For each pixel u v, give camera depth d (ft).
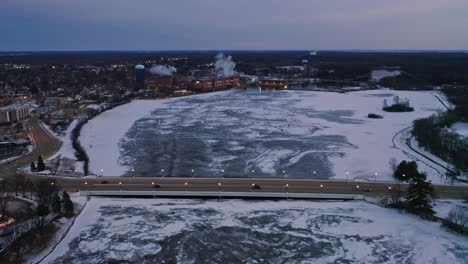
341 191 291.38
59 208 248.52
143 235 228.84
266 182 309.01
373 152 400.47
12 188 284.61
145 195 285.84
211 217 253.44
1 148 407.85
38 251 211.00
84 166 352.28
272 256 209.56
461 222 235.81
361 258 207.92
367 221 248.32
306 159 376.48
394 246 219.00
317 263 203.72
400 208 264.52
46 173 325.01
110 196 286.87
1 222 231.71
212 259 205.77
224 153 398.42
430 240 222.69
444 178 317.22
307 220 250.16
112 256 207.82
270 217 254.27
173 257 207.21
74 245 218.18
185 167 352.90
